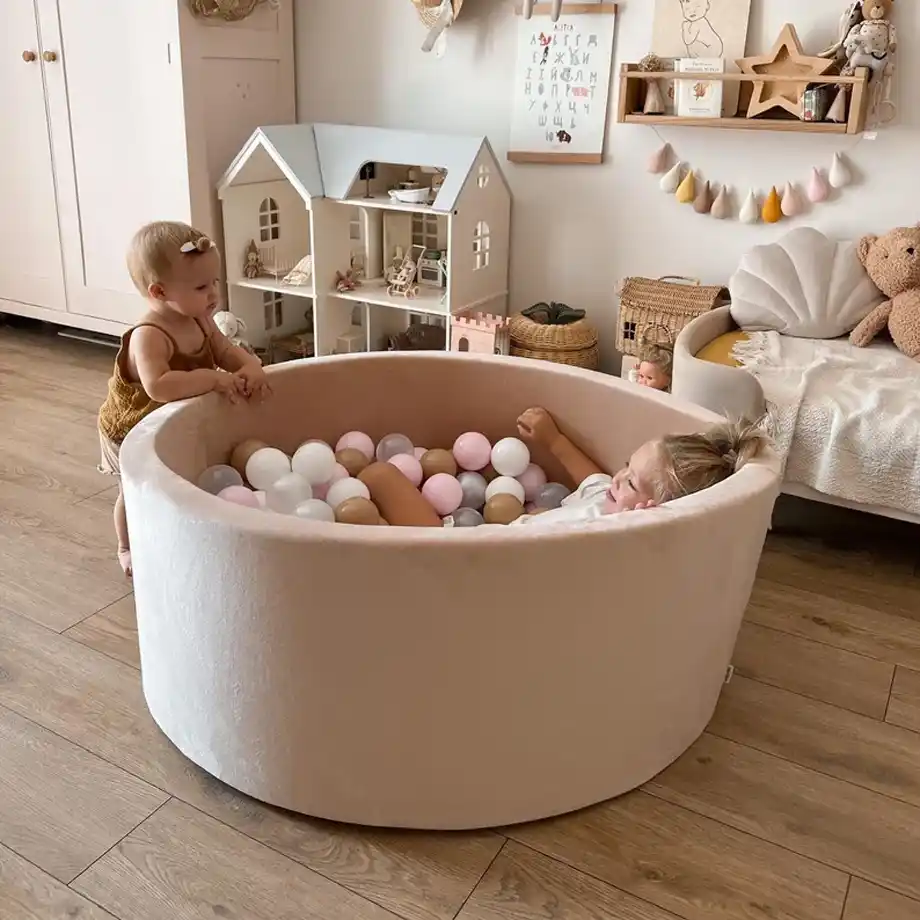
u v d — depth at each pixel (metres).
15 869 1.34
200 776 1.53
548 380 2.06
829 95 2.48
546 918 1.30
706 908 1.32
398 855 1.39
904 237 2.44
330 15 3.29
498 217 3.05
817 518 2.47
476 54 3.06
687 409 1.84
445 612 1.26
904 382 2.22
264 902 1.31
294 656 1.32
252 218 3.25
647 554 1.31
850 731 1.68
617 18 2.80
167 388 1.78
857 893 1.35
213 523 1.29
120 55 3.08
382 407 2.14
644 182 2.89
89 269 3.46
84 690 1.71
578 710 1.38
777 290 2.57
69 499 2.42
